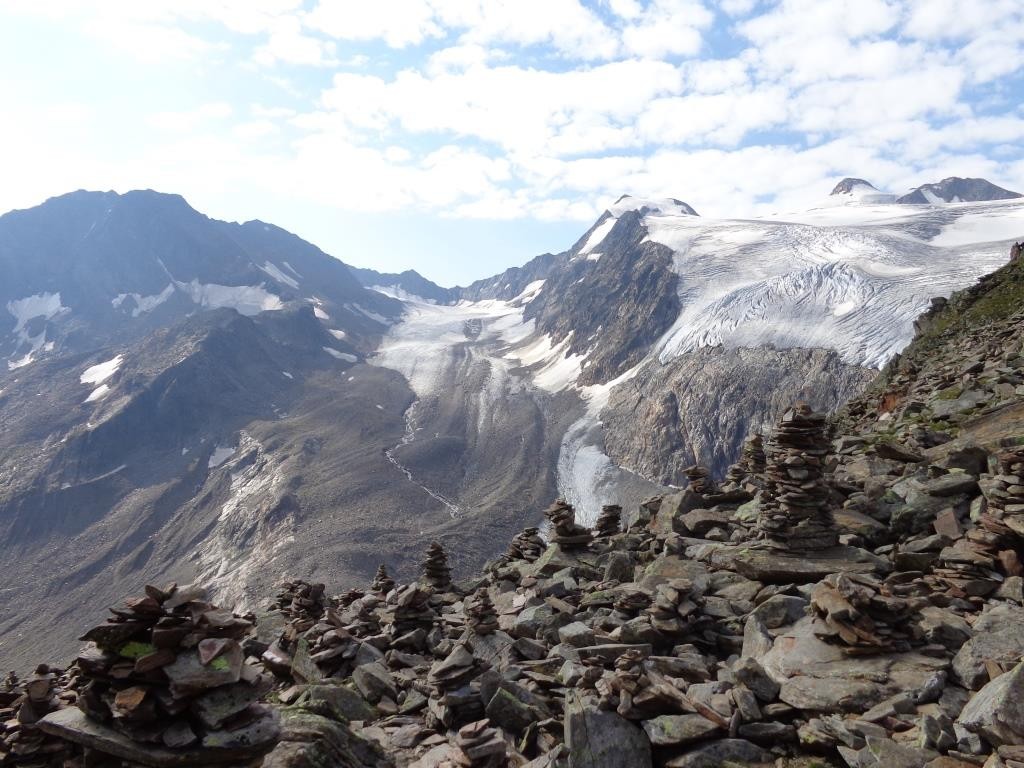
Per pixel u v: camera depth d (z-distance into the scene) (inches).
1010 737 277.0
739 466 875.4
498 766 383.9
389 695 506.6
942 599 430.6
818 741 323.9
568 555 753.6
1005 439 581.9
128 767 296.0
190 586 319.6
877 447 719.7
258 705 315.3
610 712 370.0
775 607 454.9
